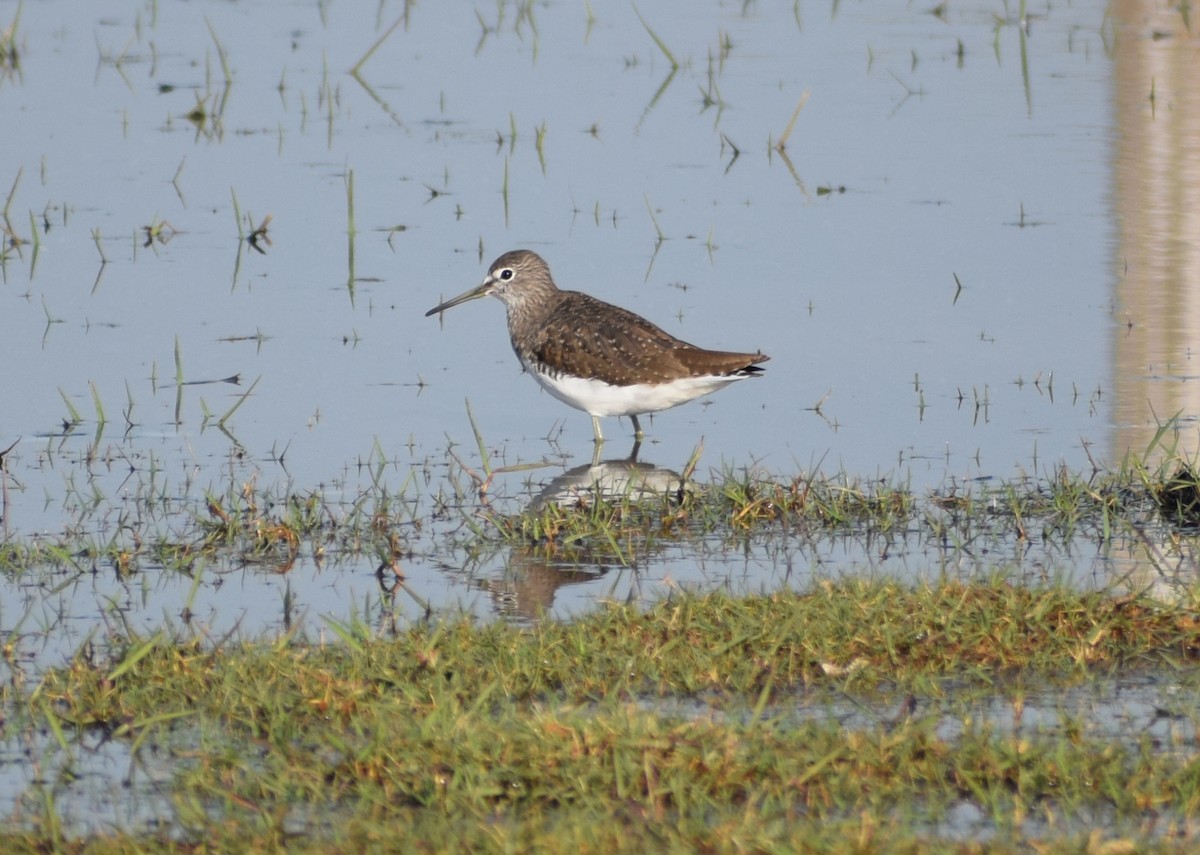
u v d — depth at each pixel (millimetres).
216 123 24969
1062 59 28375
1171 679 9445
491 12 32000
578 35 30297
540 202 22109
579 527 12906
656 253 20109
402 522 13273
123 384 16531
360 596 11578
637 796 7855
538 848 7246
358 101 26312
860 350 17281
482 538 12852
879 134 24734
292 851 7402
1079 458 14289
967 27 30844
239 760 8414
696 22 31344
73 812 8148
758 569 11969
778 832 7309
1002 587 10391
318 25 30906
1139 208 21328
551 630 10188
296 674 9336
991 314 18141
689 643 9898
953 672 9594
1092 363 16703
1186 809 7656
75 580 11961
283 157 23672
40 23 30219
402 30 30656
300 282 19484
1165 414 15250
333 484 14109
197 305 18672
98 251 20188
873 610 10109
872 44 29656
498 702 9250
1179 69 27531
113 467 14453
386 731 8383
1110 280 19000
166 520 13258
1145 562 11859
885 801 7875
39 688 9383
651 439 15523
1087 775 8000
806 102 26203
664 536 12898
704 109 26000
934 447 14758
